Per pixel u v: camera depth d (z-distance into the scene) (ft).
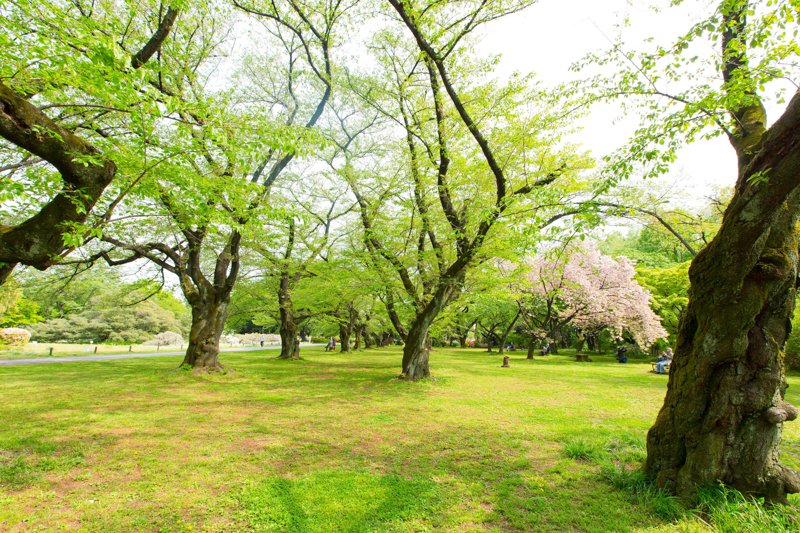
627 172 14.15
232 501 12.60
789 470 12.21
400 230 40.32
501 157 34.17
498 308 87.40
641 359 84.48
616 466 15.75
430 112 39.04
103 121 20.57
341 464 16.10
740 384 11.87
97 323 120.57
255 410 25.81
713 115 12.71
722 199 36.35
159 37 19.33
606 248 99.50
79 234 12.80
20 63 13.24
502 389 36.14
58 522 11.07
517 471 15.60
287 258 58.59
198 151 16.49
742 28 14.24
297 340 71.82
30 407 25.36
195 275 44.16
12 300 72.59
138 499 12.65
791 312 12.01
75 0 21.17
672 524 11.33
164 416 23.53
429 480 14.57
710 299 11.94
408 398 30.89
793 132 9.60
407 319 51.93
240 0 31.81
